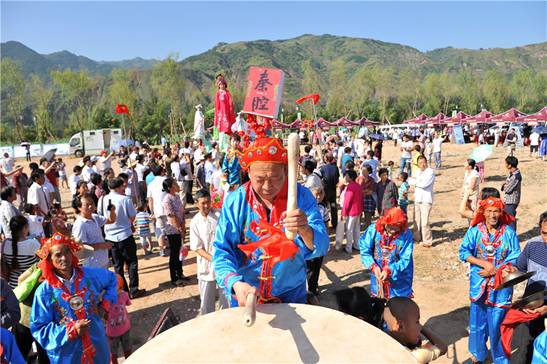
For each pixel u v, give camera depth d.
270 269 1.86
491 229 4.09
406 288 4.20
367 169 9.41
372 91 81.06
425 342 2.54
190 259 8.31
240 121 6.46
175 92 61.28
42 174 8.11
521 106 82.81
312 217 1.82
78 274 3.31
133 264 6.41
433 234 9.16
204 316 1.79
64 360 3.17
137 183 11.36
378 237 4.26
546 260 3.81
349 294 2.66
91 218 5.27
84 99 65.12
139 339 5.34
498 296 3.98
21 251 4.64
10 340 2.76
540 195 12.73
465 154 25.59
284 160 1.80
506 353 3.97
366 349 1.53
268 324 1.69
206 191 4.79
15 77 57.34
